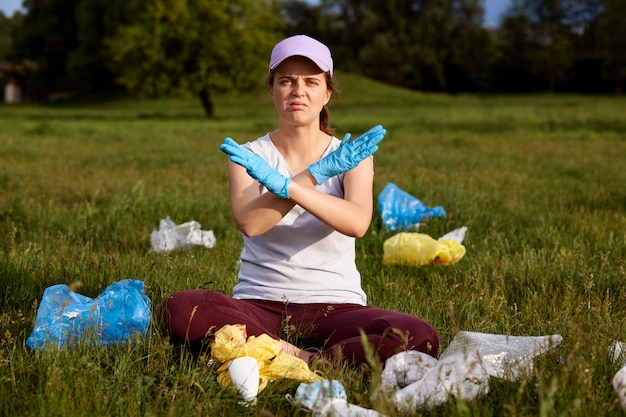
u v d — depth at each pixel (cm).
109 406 262
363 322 310
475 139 1761
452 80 8131
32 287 408
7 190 841
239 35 3444
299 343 324
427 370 280
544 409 227
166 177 992
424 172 954
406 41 7819
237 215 318
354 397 272
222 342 288
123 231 609
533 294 417
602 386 262
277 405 271
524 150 1452
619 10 7312
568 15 7731
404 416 254
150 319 326
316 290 329
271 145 340
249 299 335
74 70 6812
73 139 1794
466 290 431
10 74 8294
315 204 303
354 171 328
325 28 8256
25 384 278
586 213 681
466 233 595
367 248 562
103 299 328
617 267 462
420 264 510
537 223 639
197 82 3403
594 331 314
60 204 746
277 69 326
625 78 7544
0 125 2328
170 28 3356
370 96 5709
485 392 268
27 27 7494
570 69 7706
